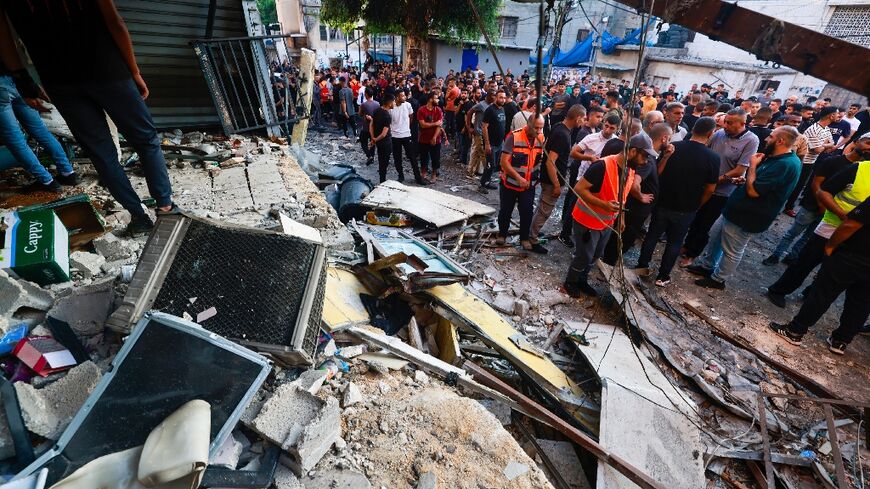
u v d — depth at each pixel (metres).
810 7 12.42
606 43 20.58
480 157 7.72
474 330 2.95
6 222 2.20
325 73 14.20
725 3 1.20
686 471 2.33
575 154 5.06
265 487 1.40
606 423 2.46
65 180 3.64
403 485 1.57
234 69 5.68
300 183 4.40
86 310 1.95
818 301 3.50
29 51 2.01
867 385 3.33
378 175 7.76
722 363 3.42
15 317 1.89
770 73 15.16
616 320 3.78
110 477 1.19
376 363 2.13
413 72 14.73
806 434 2.84
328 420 1.54
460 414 1.93
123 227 2.88
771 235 6.03
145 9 4.83
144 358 1.46
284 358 1.72
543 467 2.39
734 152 4.53
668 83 18.52
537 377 2.77
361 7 15.44
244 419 1.55
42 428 1.42
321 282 1.99
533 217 5.21
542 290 4.25
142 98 2.41
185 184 4.17
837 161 4.25
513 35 22.89
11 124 3.12
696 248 5.07
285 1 26.78
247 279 1.82
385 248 3.61
